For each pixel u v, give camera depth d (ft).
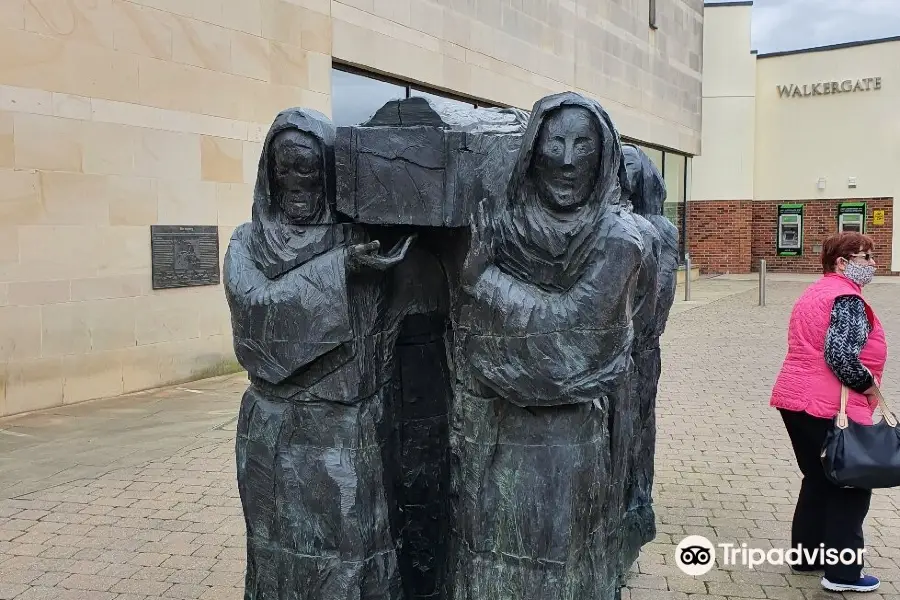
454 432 8.77
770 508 15.21
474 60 36.88
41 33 21.48
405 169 8.04
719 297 54.60
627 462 10.84
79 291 22.81
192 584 11.99
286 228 8.41
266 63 27.25
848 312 11.41
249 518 8.88
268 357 8.42
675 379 27.91
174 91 24.77
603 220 7.75
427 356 9.71
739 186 72.69
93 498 15.56
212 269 26.50
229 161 26.55
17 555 13.01
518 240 7.86
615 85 51.55
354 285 8.38
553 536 8.11
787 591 11.85
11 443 19.04
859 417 11.38
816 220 71.51
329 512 8.45
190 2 24.94
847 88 68.49
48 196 21.91
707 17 71.00
